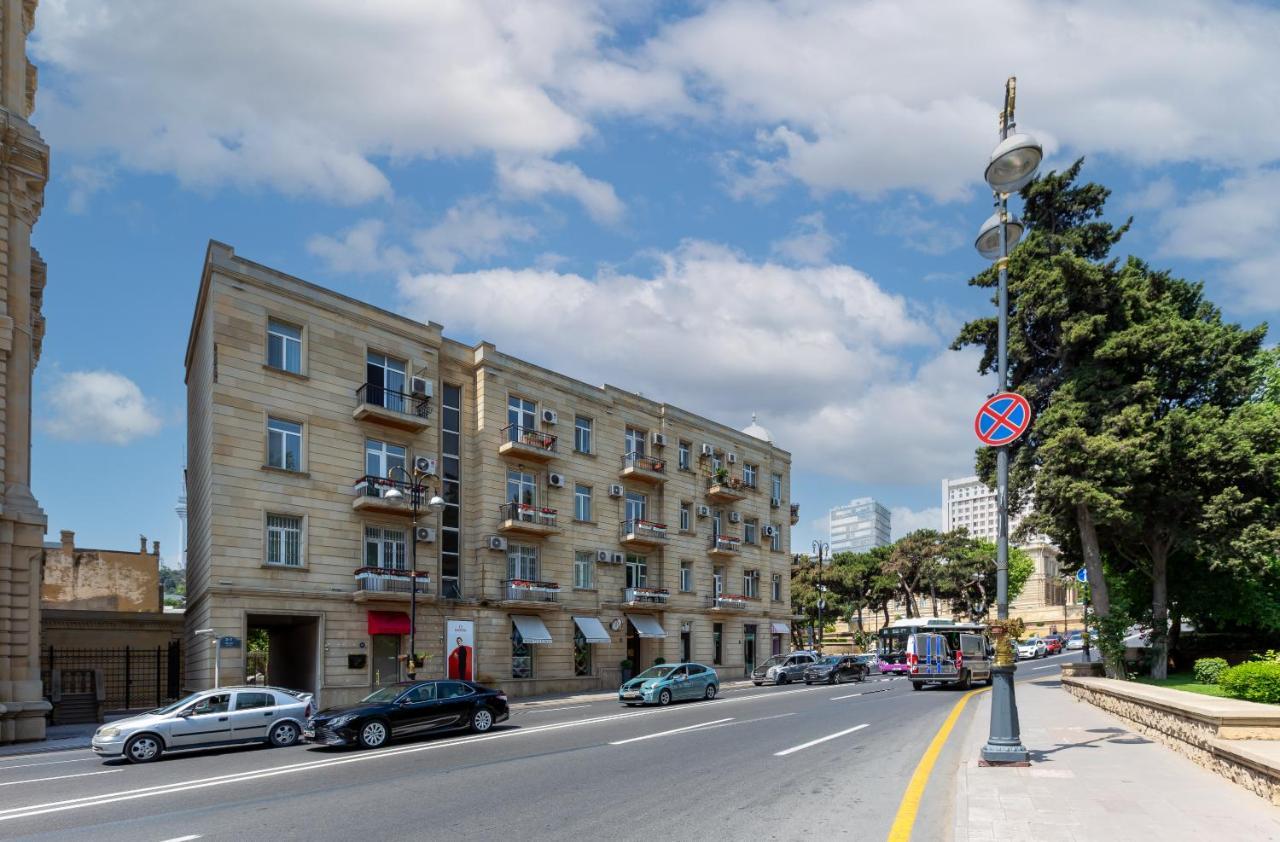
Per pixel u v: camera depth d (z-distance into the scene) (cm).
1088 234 3375
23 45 2553
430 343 3444
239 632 2672
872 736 1759
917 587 7456
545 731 2002
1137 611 3616
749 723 2069
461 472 3578
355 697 2936
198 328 3170
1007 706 1227
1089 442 2880
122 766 1641
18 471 2358
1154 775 1132
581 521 4006
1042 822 855
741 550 5053
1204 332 3114
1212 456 2888
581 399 4134
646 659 4316
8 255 2395
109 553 4528
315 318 3044
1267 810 910
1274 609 3284
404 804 1111
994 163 1245
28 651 2283
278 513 2841
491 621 3491
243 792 1241
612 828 945
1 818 1102
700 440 4884
